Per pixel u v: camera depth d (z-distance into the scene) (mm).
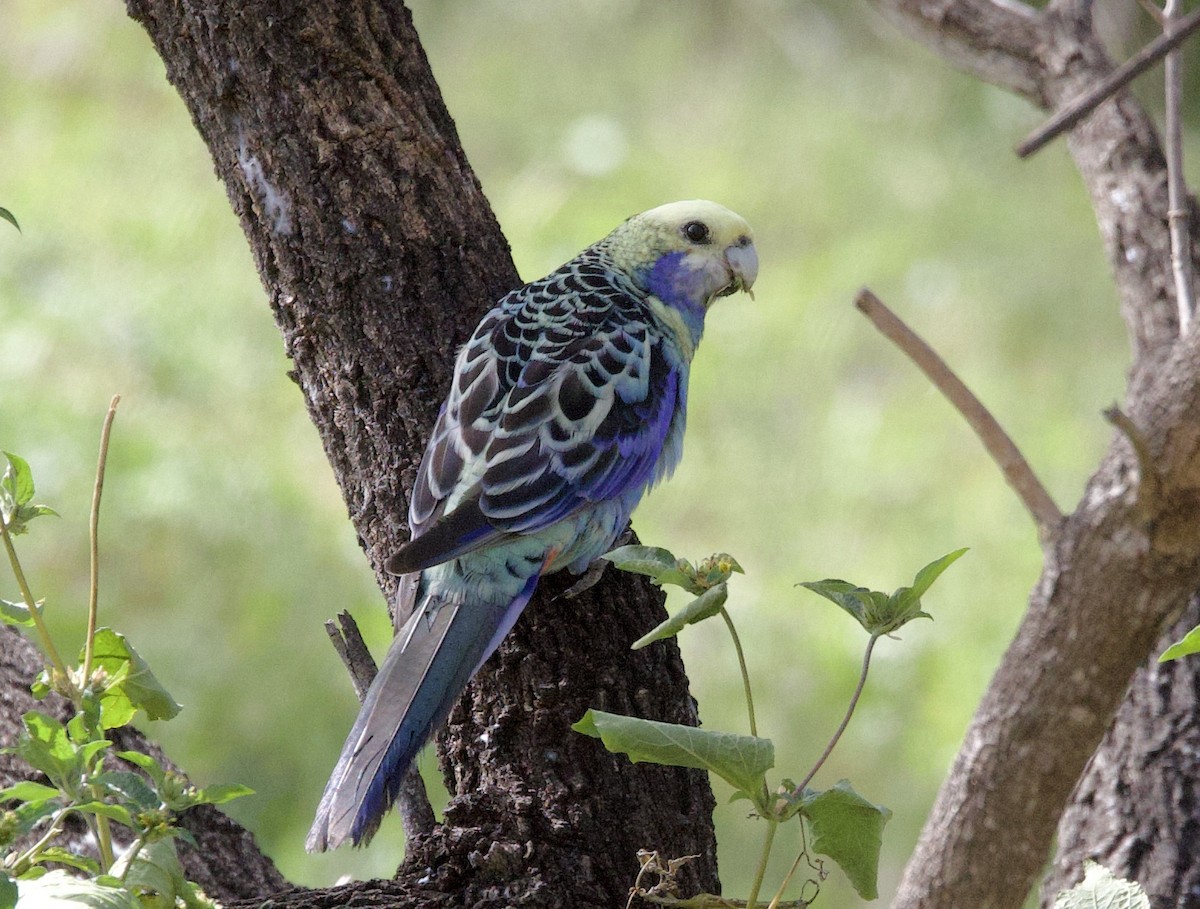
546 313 6734
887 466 16469
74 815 6211
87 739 4840
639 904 5539
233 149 6520
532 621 6137
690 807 5898
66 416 15828
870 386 17422
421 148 6566
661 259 7500
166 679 13852
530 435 6258
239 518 15266
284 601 14688
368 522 6484
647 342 6879
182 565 14867
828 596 4668
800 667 14664
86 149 18953
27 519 5277
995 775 3822
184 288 17312
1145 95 18438
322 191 6414
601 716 4512
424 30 21594
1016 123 19781
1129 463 3643
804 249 18844
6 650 6906
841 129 20188
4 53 20297
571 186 19328
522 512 6047
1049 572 3740
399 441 6395
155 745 6727
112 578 14664
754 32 21344
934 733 13766
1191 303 6746
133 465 15445
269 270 6551
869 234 18859
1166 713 7086
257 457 15891
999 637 14547
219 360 16719
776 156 19875
